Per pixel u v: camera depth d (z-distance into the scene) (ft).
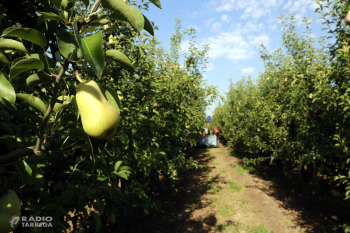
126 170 6.48
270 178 33.73
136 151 12.66
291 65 22.25
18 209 3.74
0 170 3.61
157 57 23.68
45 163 7.64
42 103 4.04
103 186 5.76
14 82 5.63
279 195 26.66
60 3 2.87
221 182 32.07
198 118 24.02
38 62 2.78
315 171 19.03
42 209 5.38
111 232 16.40
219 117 74.43
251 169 37.91
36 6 5.20
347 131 12.99
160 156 15.33
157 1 3.51
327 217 20.48
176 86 18.17
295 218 20.74
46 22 4.68
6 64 3.83
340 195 25.36
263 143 27.07
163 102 19.07
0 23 5.41
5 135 5.03
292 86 18.99
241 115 40.81
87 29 3.26
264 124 24.77
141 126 13.29
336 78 15.03
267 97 27.43
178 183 31.48
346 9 14.48
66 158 7.77
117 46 11.59
